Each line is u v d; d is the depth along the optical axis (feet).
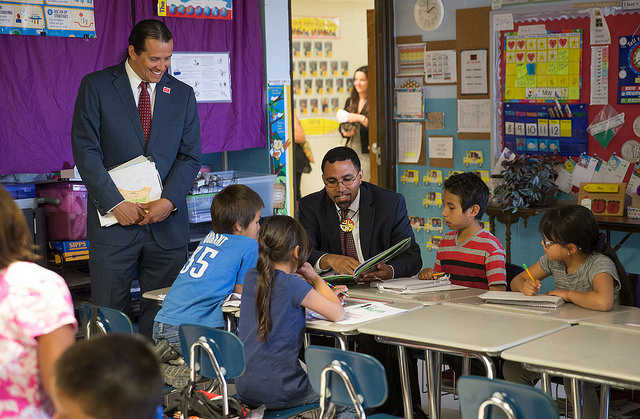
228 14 16.60
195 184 15.26
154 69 12.86
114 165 13.14
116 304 13.23
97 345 4.02
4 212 5.73
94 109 12.78
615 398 10.04
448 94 19.93
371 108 22.18
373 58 21.94
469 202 11.31
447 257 11.75
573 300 9.62
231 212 10.68
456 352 8.04
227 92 16.84
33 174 14.85
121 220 12.77
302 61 27.84
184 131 13.70
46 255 14.39
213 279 10.37
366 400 7.59
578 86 17.37
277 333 8.91
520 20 18.24
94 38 14.56
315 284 9.60
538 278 10.54
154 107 13.23
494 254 11.19
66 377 3.92
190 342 9.02
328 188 11.60
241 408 8.58
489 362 7.82
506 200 16.97
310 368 8.06
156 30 12.69
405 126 21.01
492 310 9.57
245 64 17.11
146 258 13.52
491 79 18.89
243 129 17.22
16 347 5.69
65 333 5.72
